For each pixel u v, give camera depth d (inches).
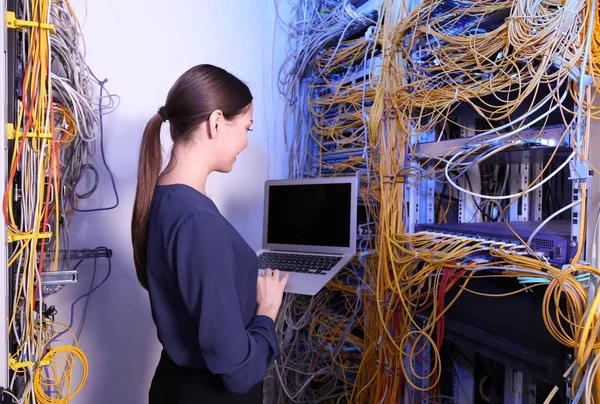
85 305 66.6
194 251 29.8
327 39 71.6
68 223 62.4
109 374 68.7
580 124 35.5
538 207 63.0
